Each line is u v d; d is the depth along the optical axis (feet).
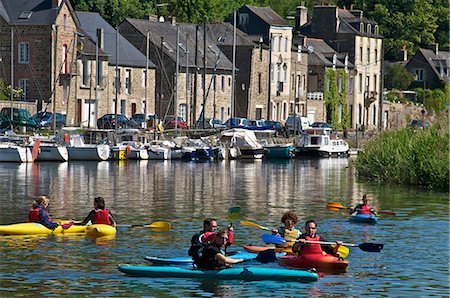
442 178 215.92
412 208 177.88
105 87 391.24
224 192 208.95
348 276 112.98
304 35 526.98
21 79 372.79
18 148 287.28
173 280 108.78
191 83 430.20
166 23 444.96
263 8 495.41
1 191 200.03
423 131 234.58
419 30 638.53
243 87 458.91
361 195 203.72
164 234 138.51
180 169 281.95
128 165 292.61
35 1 376.27
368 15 635.66
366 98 547.49
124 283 107.34
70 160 303.89
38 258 119.03
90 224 136.98
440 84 599.98
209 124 391.45
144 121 363.15
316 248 116.26
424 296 104.99
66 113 347.77
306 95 500.33
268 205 182.60
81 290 104.12
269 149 357.82
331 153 379.14
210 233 112.57
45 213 136.36
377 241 137.08
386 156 236.43
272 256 116.67
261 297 103.04
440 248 131.44
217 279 109.60
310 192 212.43
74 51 356.59
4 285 105.70
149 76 414.62
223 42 459.32
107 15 476.54
